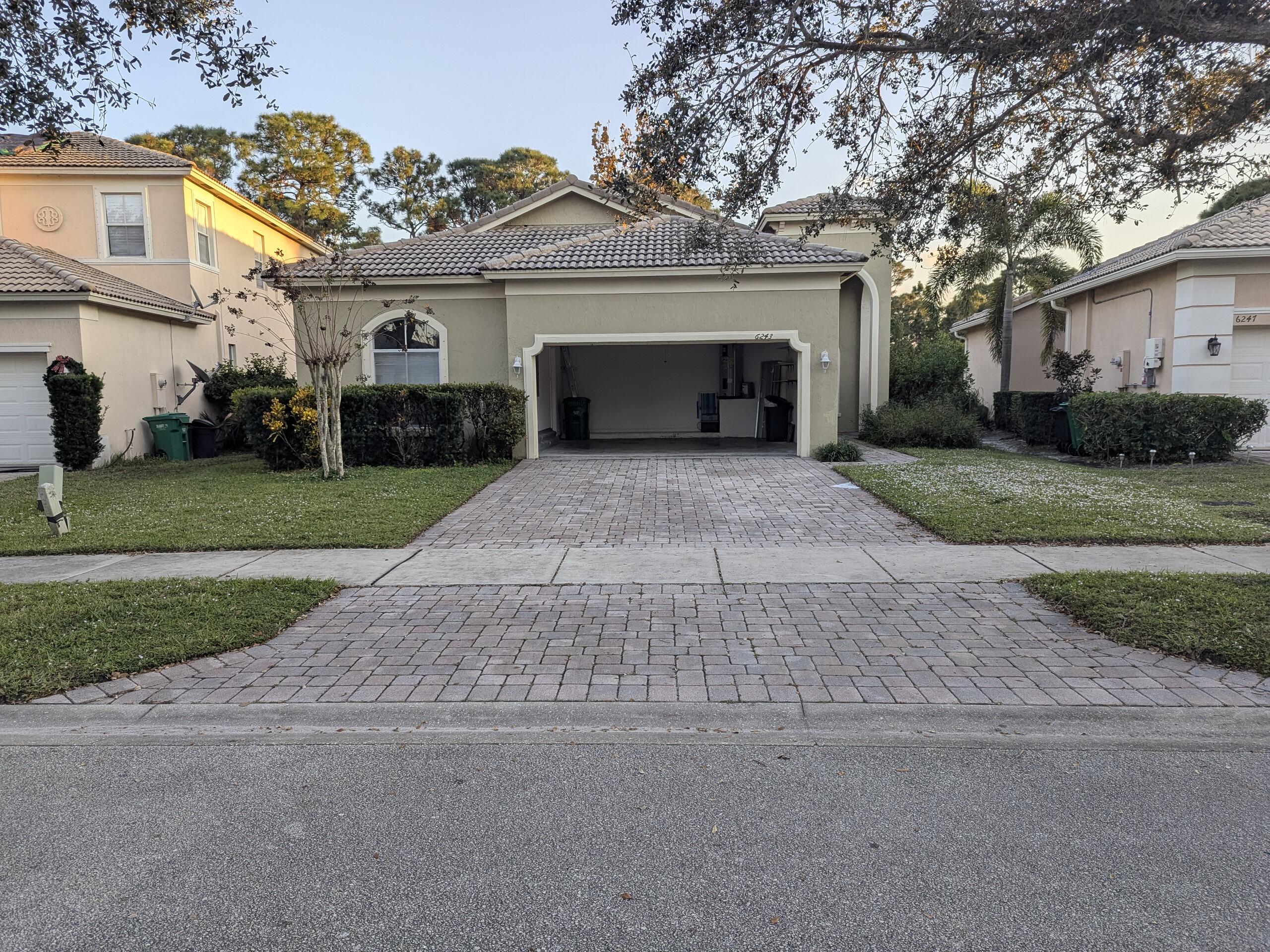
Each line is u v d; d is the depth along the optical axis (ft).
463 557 27.07
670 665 17.52
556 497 38.50
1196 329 52.37
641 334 51.90
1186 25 17.46
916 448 58.75
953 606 21.15
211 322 70.74
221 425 64.85
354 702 15.92
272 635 19.49
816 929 9.16
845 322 71.97
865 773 12.99
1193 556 25.38
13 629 19.43
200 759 13.74
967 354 94.32
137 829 11.51
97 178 66.44
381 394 48.32
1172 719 14.73
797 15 20.74
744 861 10.55
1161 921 9.21
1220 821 11.38
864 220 24.64
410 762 13.55
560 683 16.65
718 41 21.26
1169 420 48.24
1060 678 16.55
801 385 51.80
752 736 14.39
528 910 9.57
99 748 14.19
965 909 9.47
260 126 129.59
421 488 39.60
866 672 16.96
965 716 14.98
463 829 11.42
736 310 51.55
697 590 22.94
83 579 24.48
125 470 53.21
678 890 9.93
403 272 54.29
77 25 21.93
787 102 22.54
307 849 10.94
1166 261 52.42
